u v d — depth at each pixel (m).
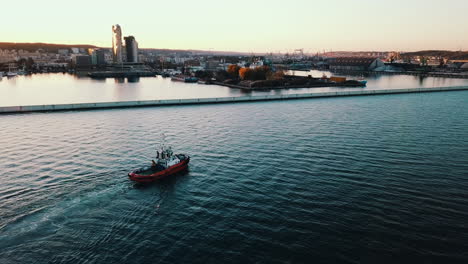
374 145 70.81
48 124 95.75
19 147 70.06
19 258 32.16
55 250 33.50
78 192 47.03
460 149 67.56
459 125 91.19
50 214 40.62
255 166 58.03
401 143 72.38
